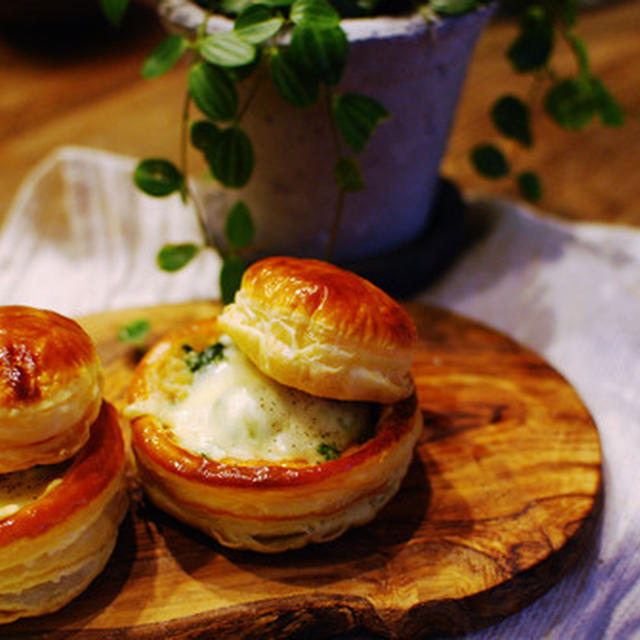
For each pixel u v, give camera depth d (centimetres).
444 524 36
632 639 35
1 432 32
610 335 45
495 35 72
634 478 39
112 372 42
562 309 47
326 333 34
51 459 33
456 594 34
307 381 34
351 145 40
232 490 34
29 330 33
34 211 52
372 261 47
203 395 36
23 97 63
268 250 47
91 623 33
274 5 38
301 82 39
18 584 33
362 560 35
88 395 33
